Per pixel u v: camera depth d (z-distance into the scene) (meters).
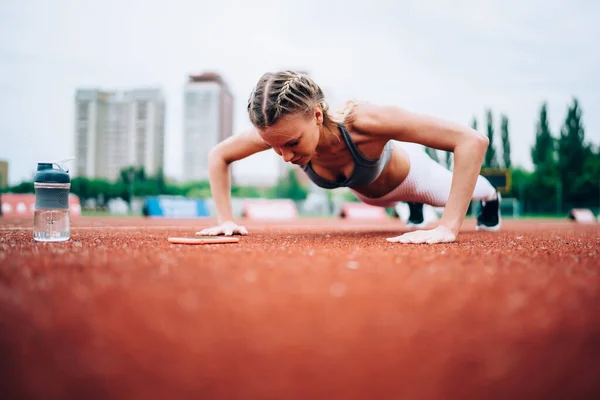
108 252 2.02
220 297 1.06
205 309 0.95
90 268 1.48
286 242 2.83
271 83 2.47
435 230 2.79
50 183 2.69
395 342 0.77
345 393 0.59
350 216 14.85
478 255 2.00
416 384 0.62
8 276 1.31
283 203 15.55
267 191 31.56
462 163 2.78
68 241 2.77
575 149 33.34
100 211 26.00
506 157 37.97
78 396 0.57
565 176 33.19
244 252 2.06
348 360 0.69
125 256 1.84
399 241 2.73
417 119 2.85
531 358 0.70
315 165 3.48
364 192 3.99
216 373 0.64
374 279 1.30
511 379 0.63
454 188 2.82
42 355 0.70
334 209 24.91
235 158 3.45
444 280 1.29
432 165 4.18
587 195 32.44
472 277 1.35
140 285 1.19
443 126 2.80
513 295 1.10
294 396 0.58
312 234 4.09
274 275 1.36
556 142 34.53
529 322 0.88
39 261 1.65
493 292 1.13
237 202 18.97
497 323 0.87
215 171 3.47
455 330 0.83
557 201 31.53
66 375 0.63
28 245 2.39
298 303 1.01
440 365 0.68
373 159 3.31
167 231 4.80
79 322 0.85
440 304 1.01
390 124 2.90
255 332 0.81
